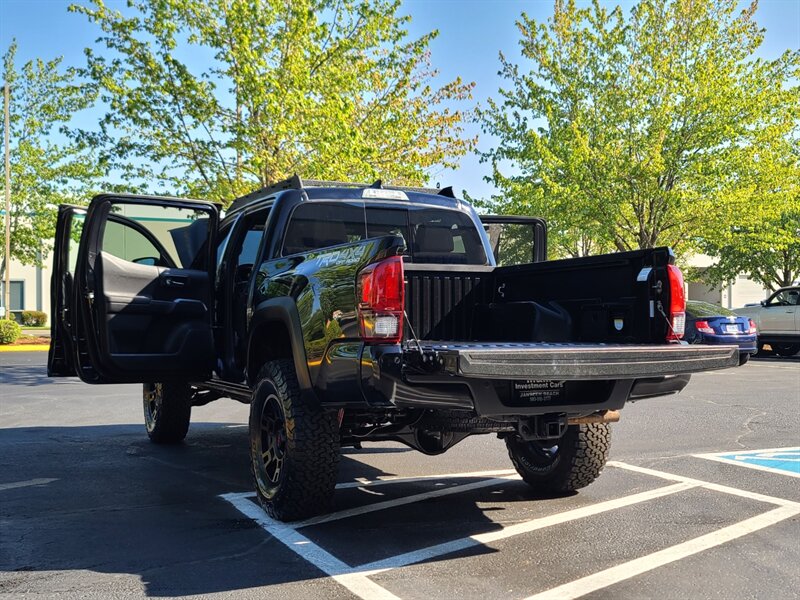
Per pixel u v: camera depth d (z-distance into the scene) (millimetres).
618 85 21375
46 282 41844
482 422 4551
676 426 8438
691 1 20812
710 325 16109
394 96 18875
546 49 21938
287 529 4520
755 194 21047
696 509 4934
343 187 5883
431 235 6051
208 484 5816
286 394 4527
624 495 5348
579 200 20891
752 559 3920
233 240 6082
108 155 16688
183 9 15758
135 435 8305
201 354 5711
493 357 3732
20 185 28641
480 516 4824
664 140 20641
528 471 5547
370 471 6309
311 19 16172
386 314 3885
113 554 4051
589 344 4473
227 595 3451
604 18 21594
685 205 20969
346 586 3557
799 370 15844
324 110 15805
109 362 5340
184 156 16609
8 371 16531
